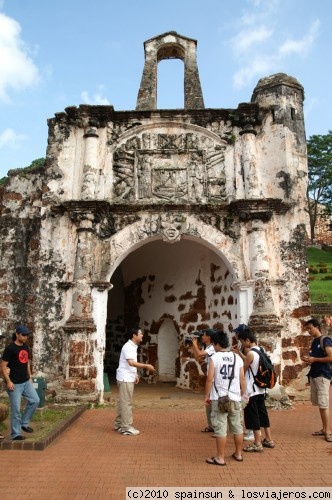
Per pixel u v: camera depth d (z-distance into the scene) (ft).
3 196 37.81
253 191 33.91
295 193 34.45
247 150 34.91
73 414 25.82
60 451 19.33
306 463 17.51
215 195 34.86
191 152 35.70
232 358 18.26
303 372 31.68
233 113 36.06
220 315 38.22
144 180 35.14
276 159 35.14
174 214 34.24
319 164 168.66
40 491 14.66
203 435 22.31
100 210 33.30
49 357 31.91
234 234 33.83
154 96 40.57
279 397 29.09
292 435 22.12
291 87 36.76
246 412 19.70
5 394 32.71
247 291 32.50
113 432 22.95
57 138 35.99
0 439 20.12
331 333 53.11
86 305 31.73
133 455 18.72
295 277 33.04
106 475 16.19
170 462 17.71
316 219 180.55
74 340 30.73
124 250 33.63
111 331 56.39
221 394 17.66
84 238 32.83
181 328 43.34
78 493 14.47
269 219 33.50
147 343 47.96
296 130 35.96
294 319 32.37
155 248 46.73
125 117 36.32
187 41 42.73
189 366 41.19
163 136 36.09
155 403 32.65
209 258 40.86
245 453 18.88
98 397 30.35
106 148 35.83
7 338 34.60
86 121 36.17
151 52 42.34
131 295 52.95
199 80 41.50
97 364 31.32
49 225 34.24
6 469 16.88
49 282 33.17
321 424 24.61
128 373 23.13
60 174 35.17
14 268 35.96
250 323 31.30
